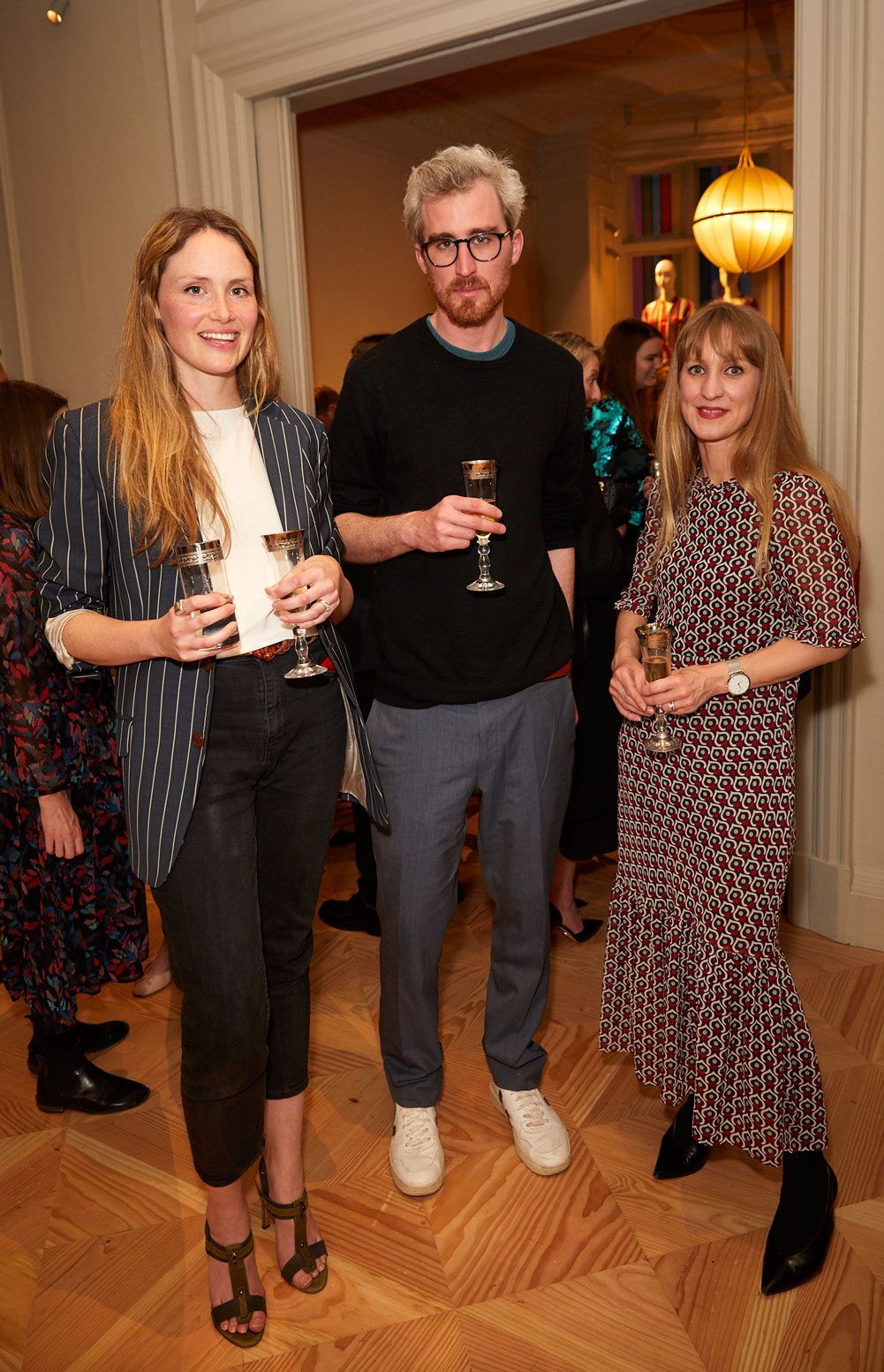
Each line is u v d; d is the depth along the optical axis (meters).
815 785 2.64
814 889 2.69
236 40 3.23
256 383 1.46
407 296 5.35
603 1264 1.62
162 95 3.50
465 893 3.03
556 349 1.76
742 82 5.80
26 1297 1.50
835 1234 1.65
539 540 1.75
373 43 2.95
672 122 6.41
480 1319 1.53
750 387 1.60
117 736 1.40
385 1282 1.61
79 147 3.79
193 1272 1.62
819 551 1.55
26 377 4.22
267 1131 1.56
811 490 1.57
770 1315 1.51
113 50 3.58
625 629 1.84
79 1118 2.00
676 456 1.73
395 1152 1.82
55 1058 2.03
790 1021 1.65
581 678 2.48
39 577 1.38
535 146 6.63
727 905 1.64
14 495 1.82
